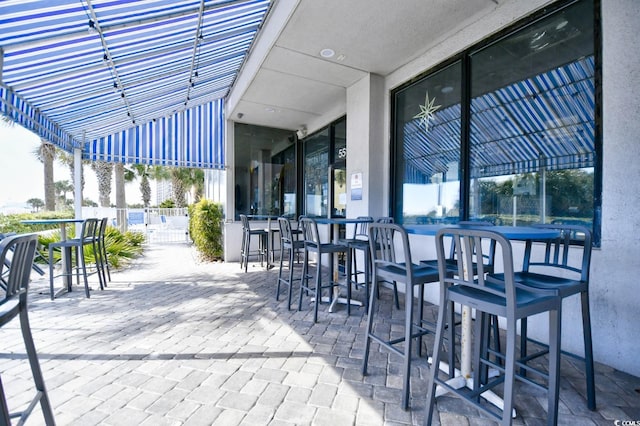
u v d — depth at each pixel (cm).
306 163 752
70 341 266
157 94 488
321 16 321
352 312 343
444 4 303
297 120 697
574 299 245
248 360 233
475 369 185
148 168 1664
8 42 226
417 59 408
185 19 301
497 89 320
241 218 662
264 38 399
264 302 381
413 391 195
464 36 345
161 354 243
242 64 512
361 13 316
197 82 509
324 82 486
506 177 312
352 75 461
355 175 486
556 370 152
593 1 243
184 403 182
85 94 381
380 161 466
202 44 371
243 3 320
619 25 222
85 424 164
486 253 307
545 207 278
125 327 299
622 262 221
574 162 257
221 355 241
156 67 385
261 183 730
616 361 223
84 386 199
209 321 315
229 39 394
